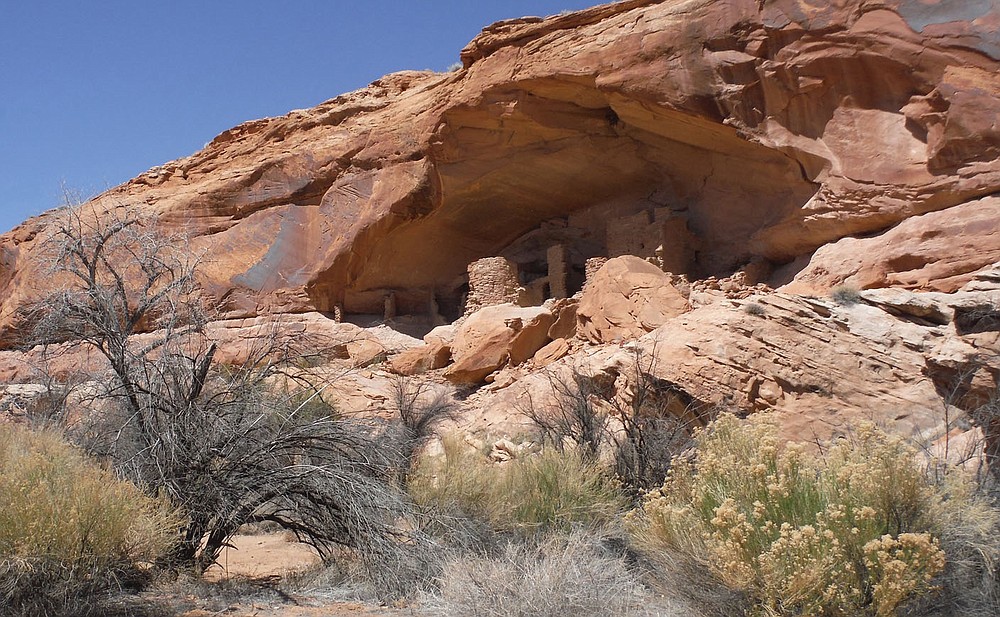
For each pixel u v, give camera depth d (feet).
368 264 88.89
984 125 52.06
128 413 27.43
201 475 25.68
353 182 86.79
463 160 80.07
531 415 39.65
